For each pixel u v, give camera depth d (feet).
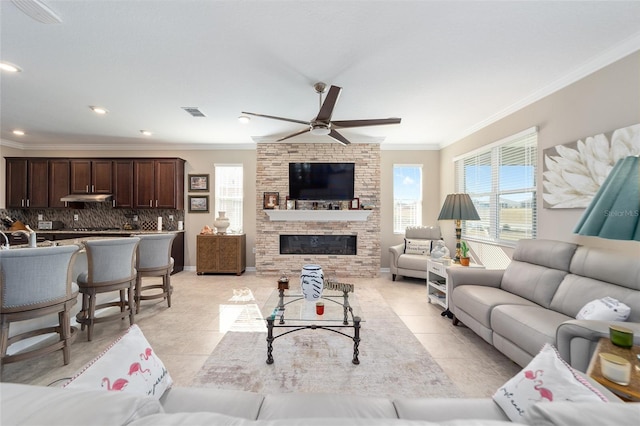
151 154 18.22
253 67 8.18
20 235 15.98
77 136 16.05
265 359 7.07
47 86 9.47
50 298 6.47
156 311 10.66
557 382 2.94
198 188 18.25
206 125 13.99
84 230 17.58
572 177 8.46
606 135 7.42
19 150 17.84
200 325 9.33
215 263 16.57
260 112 11.96
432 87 9.51
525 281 8.21
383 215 18.01
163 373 3.69
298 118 12.73
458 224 11.17
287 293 9.12
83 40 6.86
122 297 9.68
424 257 15.07
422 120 13.05
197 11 5.87
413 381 6.19
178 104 11.09
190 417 1.86
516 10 5.82
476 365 6.89
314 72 8.46
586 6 5.70
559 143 8.98
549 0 5.54
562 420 1.80
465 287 9.00
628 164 3.81
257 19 6.12
